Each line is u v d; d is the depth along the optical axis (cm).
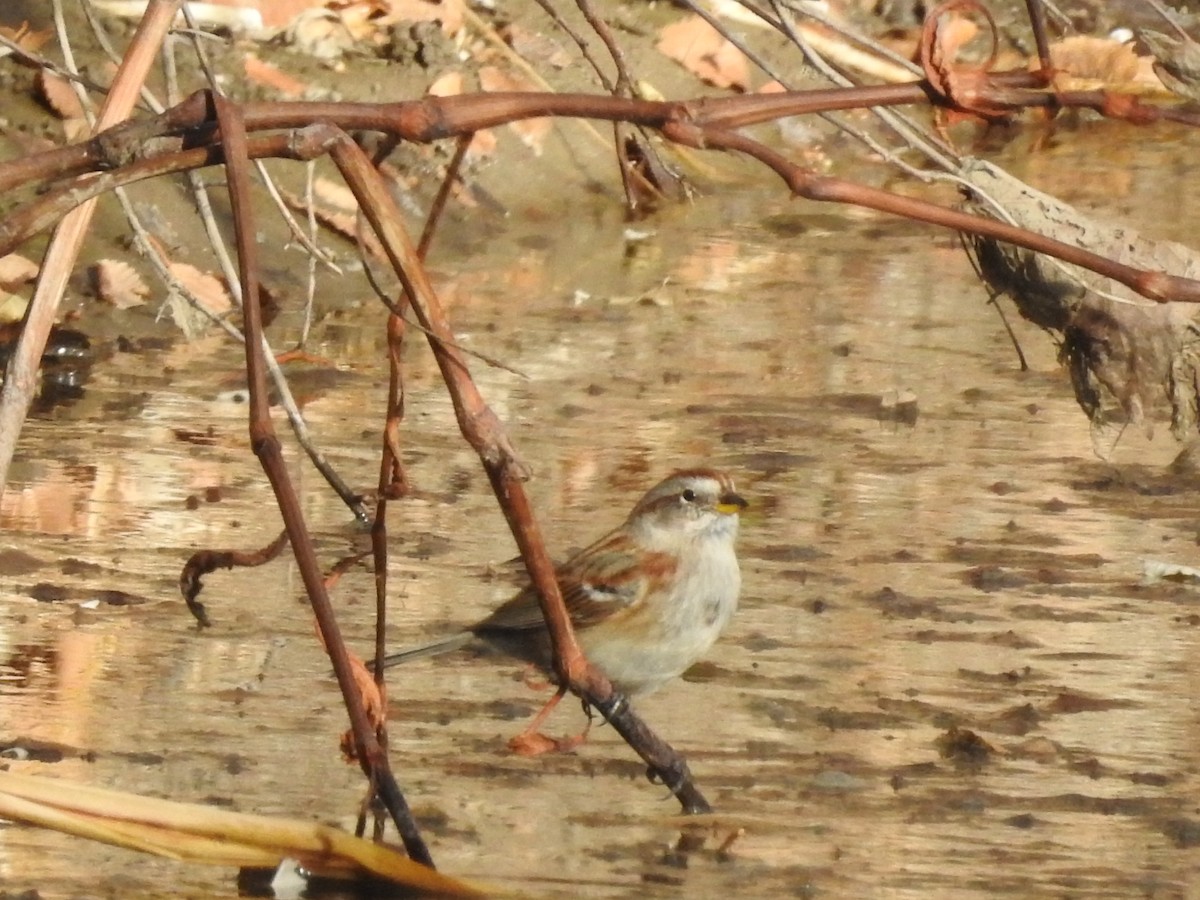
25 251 1502
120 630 1031
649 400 1412
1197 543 1200
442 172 1716
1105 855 825
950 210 820
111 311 1478
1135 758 923
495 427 777
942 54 851
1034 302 880
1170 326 872
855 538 1198
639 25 1909
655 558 1010
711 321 1577
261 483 1241
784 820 852
